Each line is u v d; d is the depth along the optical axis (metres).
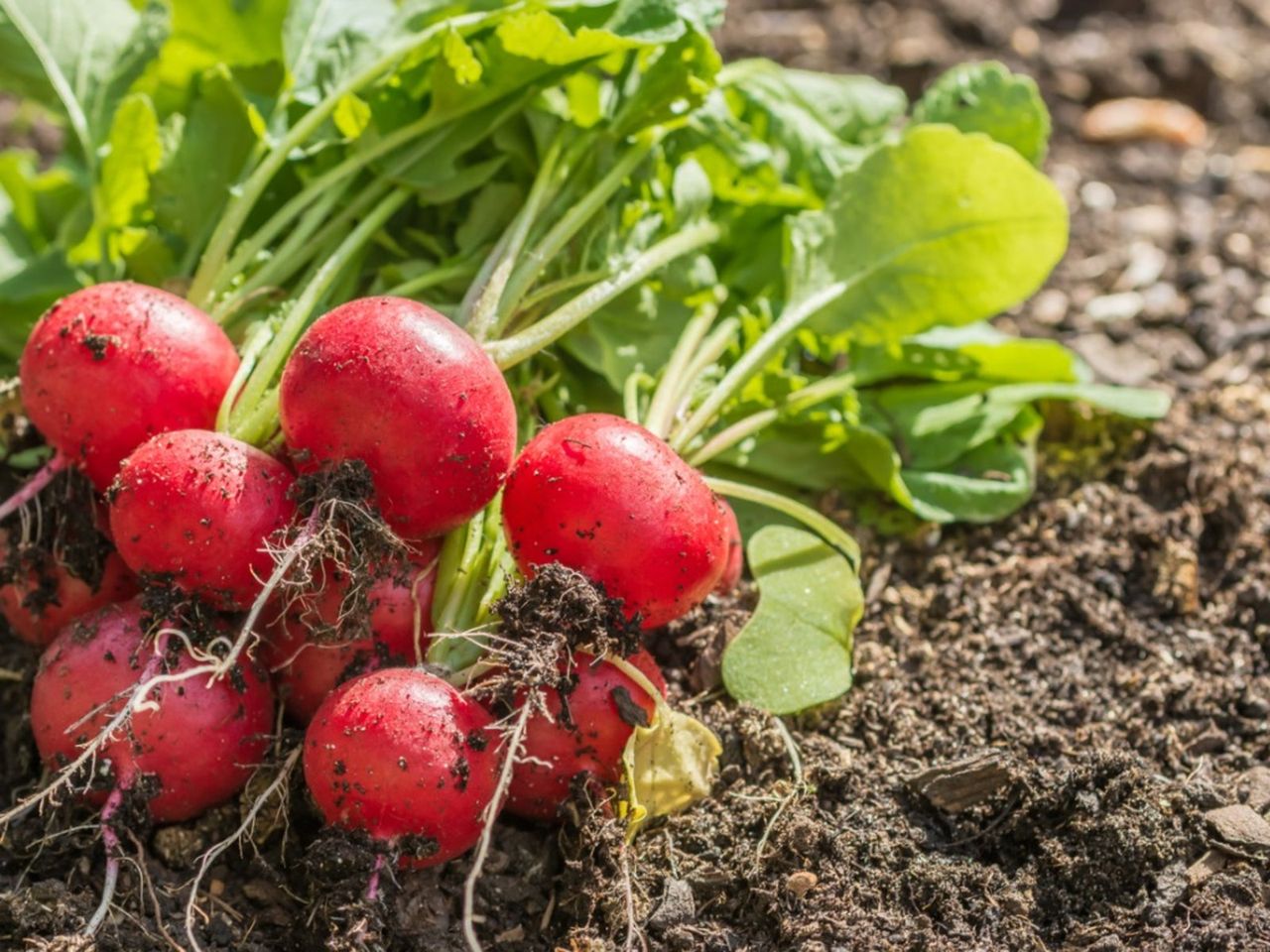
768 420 0.42
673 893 0.37
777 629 0.40
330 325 0.37
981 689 0.41
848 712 0.40
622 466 0.37
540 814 0.38
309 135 0.42
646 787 0.38
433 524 0.37
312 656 0.38
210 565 0.37
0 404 0.42
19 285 0.44
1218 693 0.41
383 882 0.36
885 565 0.43
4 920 0.37
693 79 0.41
